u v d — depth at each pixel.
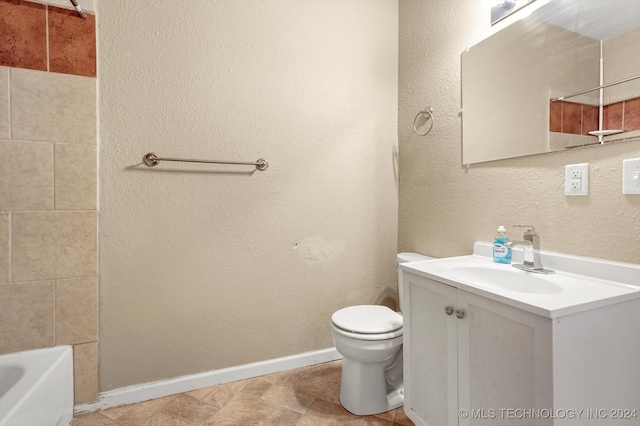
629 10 1.06
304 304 1.95
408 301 1.35
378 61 2.11
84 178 1.46
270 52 1.82
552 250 1.28
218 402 1.58
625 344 0.95
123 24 1.53
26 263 1.39
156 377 1.63
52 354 1.39
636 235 1.04
